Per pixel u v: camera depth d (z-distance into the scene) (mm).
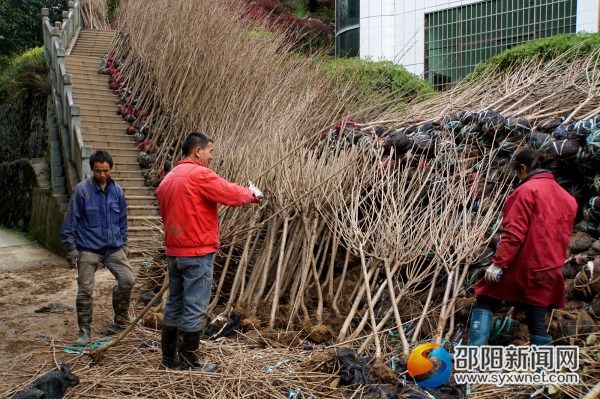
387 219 5285
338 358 3963
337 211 5480
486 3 12820
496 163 5605
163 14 12562
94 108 12328
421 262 4988
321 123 8023
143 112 11805
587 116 5770
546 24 11906
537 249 3758
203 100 9867
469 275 4773
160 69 11375
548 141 5090
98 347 4312
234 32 11188
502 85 7551
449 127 6098
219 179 4008
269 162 5910
